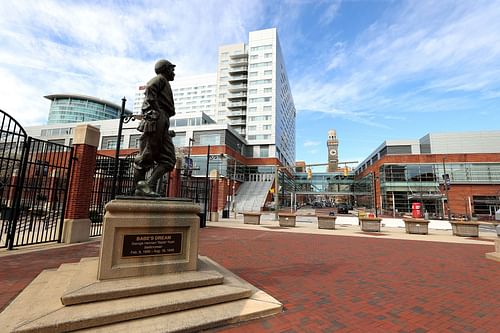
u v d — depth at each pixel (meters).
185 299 3.69
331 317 3.81
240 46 73.25
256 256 8.03
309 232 15.67
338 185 67.25
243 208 42.69
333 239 12.74
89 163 10.12
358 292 4.92
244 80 70.12
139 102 109.75
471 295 4.86
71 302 3.35
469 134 48.00
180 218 4.58
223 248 9.38
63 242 9.30
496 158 41.31
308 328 3.45
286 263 7.18
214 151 46.56
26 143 8.53
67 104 95.81
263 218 27.91
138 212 4.27
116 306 3.37
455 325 3.63
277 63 69.19
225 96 72.00
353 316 3.86
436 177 42.41
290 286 5.19
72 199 9.62
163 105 5.28
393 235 15.21
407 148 47.75
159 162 5.27
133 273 4.11
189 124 52.88
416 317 3.87
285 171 64.81
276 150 62.16
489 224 29.12
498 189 40.44
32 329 2.81
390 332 3.39
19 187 8.27
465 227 15.38
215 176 22.61
